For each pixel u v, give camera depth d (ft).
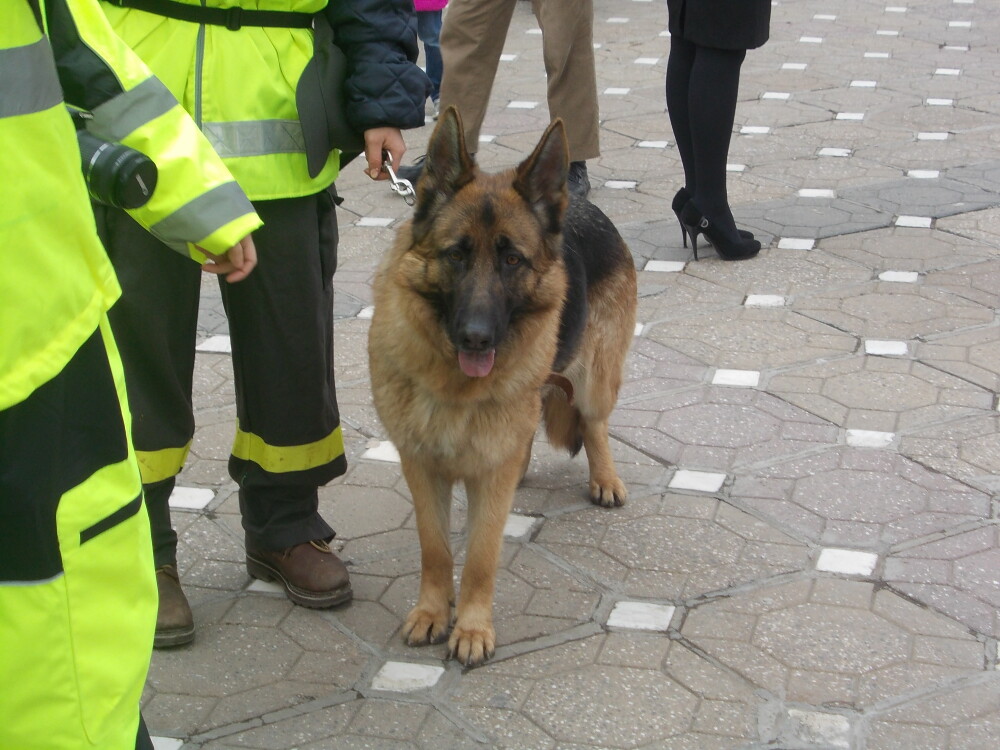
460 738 9.16
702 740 9.09
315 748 9.05
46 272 5.06
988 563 11.46
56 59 6.03
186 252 6.86
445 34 22.17
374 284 11.03
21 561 5.07
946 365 15.93
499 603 11.05
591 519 12.59
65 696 5.24
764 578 11.36
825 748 8.97
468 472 10.55
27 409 5.03
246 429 10.66
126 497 5.62
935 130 27.66
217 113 9.14
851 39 38.27
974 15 41.93
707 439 14.19
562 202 10.52
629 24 41.96
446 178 10.24
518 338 10.27
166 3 9.09
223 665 10.15
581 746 9.05
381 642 10.52
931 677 9.80
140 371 9.84
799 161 25.58
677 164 25.79
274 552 11.05
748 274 19.47
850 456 13.65
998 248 20.22
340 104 9.66
